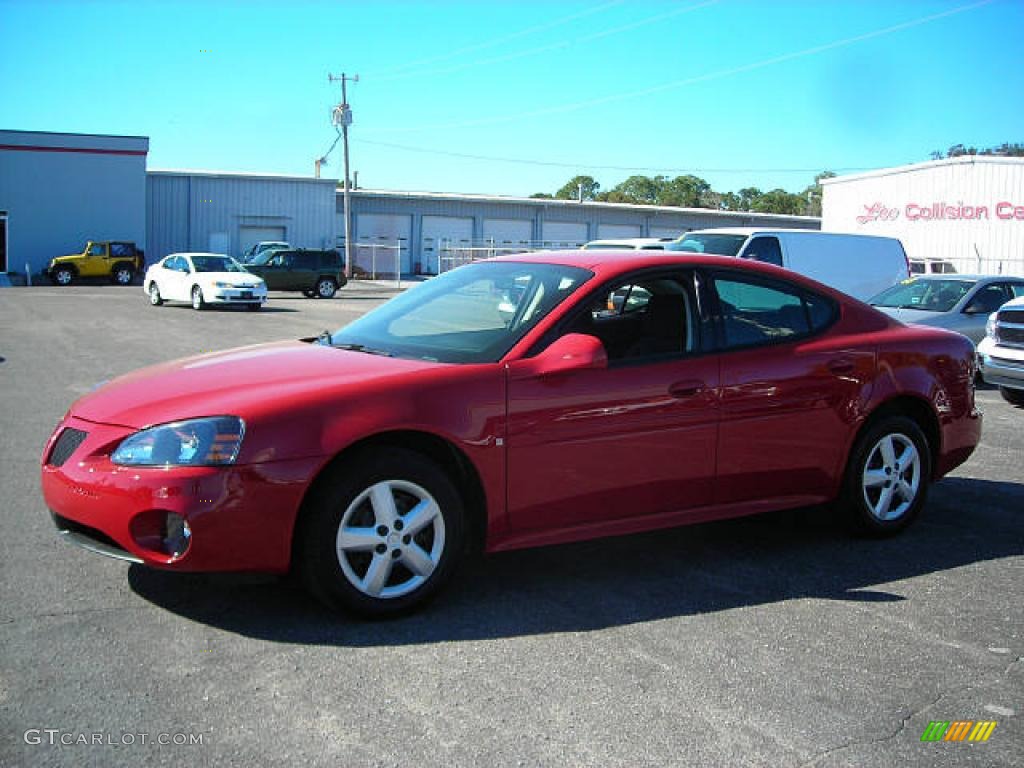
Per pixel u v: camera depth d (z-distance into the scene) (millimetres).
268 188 48594
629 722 3119
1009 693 3434
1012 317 10688
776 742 3027
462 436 3977
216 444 3611
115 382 4379
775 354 4832
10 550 4680
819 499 5090
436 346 4410
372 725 3047
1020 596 4453
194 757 2820
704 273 4801
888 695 3385
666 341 4621
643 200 116125
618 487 4383
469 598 4223
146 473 3598
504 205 56062
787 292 5074
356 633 3779
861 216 36469
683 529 5445
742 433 4699
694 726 3109
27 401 9438
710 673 3512
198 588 4207
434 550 4008
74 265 38625
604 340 5004
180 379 4152
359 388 3877
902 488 5352
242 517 3604
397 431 3914
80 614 3881
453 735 3000
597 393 4281
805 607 4230
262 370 4199
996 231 31672
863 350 5137
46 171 43031
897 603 4316
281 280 31875
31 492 5863
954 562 4941
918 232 34031
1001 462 7516
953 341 5625
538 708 3191
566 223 57656
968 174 32188
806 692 3385
